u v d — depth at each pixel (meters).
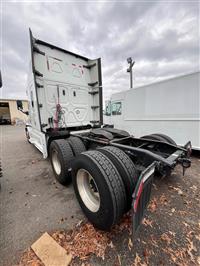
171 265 1.35
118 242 1.58
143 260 1.39
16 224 1.87
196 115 4.22
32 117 4.79
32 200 2.42
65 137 3.85
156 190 2.65
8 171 3.72
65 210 2.15
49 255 1.43
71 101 4.30
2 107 27.28
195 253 1.46
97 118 4.85
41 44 3.57
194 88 4.18
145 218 1.94
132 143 3.36
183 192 2.58
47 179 3.23
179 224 1.84
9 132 13.23
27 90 5.04
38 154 5.36
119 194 1.59
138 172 1.87
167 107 4.90
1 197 2.53
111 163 1.72
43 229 1.78
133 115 6.22
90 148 3.30
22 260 1.40
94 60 4.54
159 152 2.94
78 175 2.02
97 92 4.69
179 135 4.66
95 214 1.73
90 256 1.43
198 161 4.11
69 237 1.65
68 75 4.18
